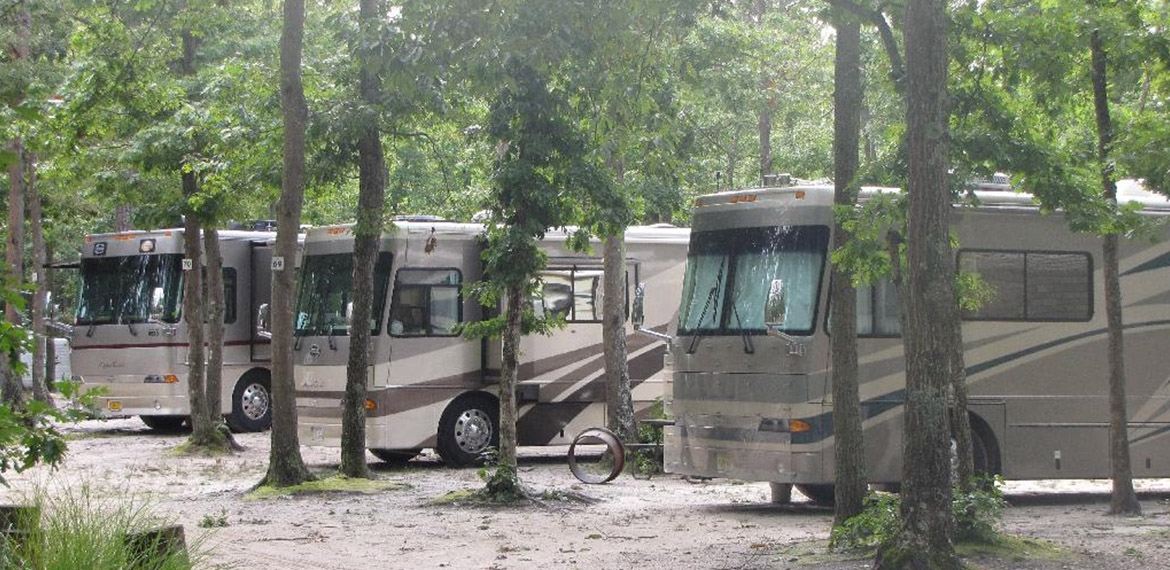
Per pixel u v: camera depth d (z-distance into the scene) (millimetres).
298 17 19453
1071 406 18234
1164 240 18828
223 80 23688
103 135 25547
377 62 14164
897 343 17453
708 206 18188
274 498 18766
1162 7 16141
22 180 31000
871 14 13273
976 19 14031
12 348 7211
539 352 24297
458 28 13938
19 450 7578
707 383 17781
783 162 35844
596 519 16844
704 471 17766
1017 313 18078
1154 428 18625
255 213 27891
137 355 30734
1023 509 17875
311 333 24078
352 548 14305
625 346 23500
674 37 15375
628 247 25109
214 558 13133
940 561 11117
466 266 24047
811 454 16797
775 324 16359
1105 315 18438
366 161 20031
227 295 31266
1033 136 14289
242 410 31328
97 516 8867
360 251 20406
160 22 25062
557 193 18391
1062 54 14383
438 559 13547
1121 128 16328
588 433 20172
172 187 26219
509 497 18078
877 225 13430
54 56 27594
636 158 23484
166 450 26766
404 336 23453
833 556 12750
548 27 14250
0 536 8336
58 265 32125
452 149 33094
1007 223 18141
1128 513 16578
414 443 23422
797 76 30812
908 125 11391
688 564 12906
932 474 11203
